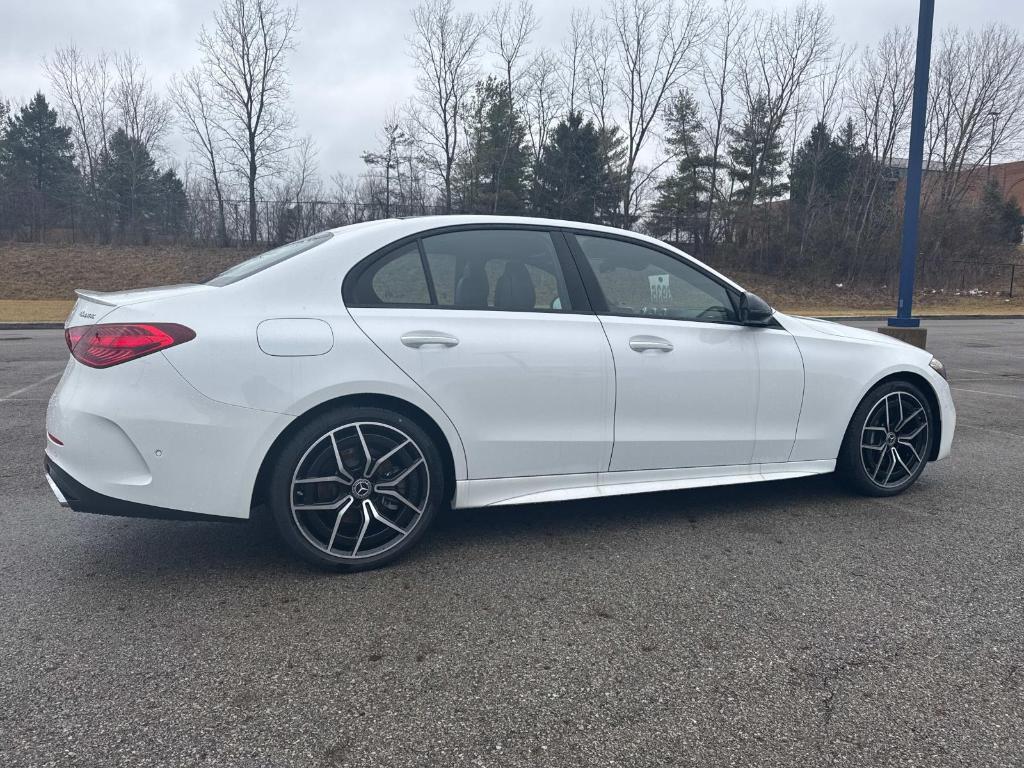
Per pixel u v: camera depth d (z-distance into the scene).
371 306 3.13
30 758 1.90
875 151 35.44
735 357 3.75
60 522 3.80
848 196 34.94
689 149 35.88
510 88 35.97
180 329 2.83
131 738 1.99
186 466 2.83
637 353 3.53
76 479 2.77
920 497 4.30
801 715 2.13
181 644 2.52
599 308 3.55
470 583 3.04
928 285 33.78
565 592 2.95
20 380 8.69
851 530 3.71
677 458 3.68
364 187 36.81
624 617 2.74
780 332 3.93
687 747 1.97
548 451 3.40
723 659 2.44
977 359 12.31
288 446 2.96
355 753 1.94
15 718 2.08
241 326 2.90
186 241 32.59
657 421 3.60
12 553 3.37
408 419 3.13
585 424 3.45
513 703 2.18
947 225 34.53
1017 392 8.59
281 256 3.28
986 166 39.97
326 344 2.98
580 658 2.44
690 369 3.64
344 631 2.62
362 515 3.12
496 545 3.48
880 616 2.76
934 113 37.03
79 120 37.81
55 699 2.18
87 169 37.00
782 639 2.58
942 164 37.53
